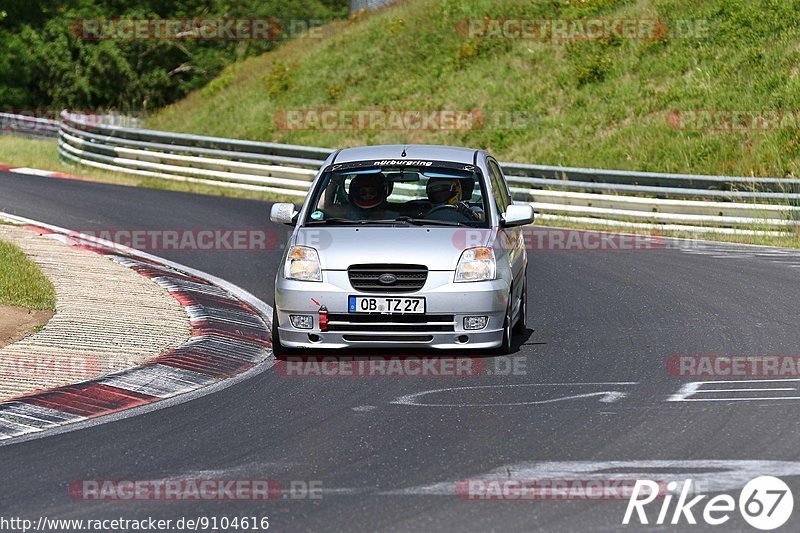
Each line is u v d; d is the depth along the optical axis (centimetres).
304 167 8644
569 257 5697
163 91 18212
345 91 12412
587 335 3712
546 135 9856
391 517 1912
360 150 3816
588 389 2917
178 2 18875
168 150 9450
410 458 2294
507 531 1833
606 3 11856
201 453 2362
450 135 10431
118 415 2714
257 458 2316
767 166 8012
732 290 4569
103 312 3891
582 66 10575
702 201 6775
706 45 10169
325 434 2506
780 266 5228
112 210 7206
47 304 3922
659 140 8912
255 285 4850
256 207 7675
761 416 2581
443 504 1978
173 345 3478
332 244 3328
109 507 1997
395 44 13062
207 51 18438
